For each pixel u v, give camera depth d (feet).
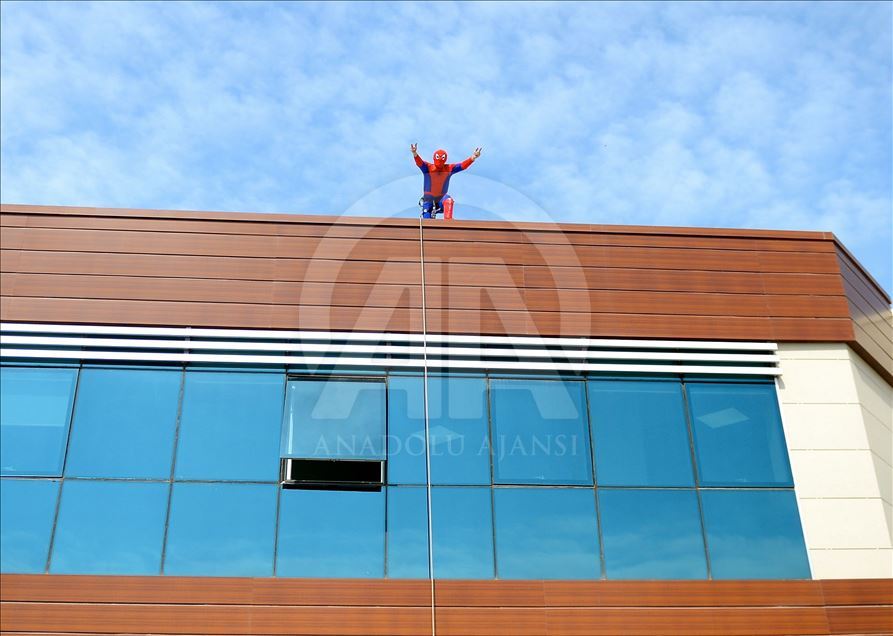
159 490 36.81
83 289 39.91
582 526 37.50
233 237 41.37
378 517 36.88
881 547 38.37
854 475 39.68
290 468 37.45
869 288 47.24
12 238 40.52
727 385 40.96
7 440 37.22
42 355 38.52
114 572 35.47
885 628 36.99
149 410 38.14
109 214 41.29
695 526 38.01
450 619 35.58
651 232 43.29
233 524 36.42
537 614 35.91
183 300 40.06
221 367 39.17
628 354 40.68
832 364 42.06
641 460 38.93
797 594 37.17
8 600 34.81
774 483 39.19
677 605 36.52
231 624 34.96
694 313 42.06
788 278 43.34
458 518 37.11
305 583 35.68
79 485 36.65
